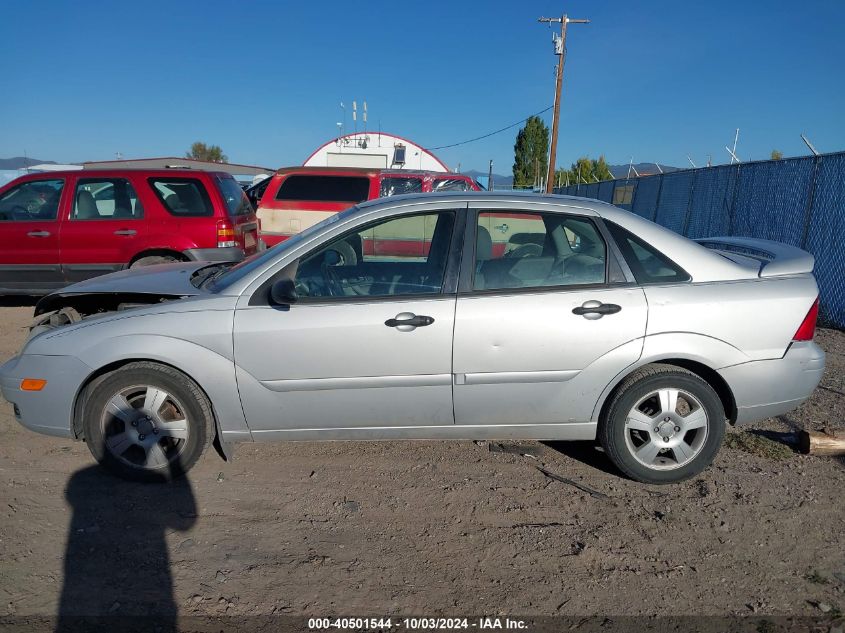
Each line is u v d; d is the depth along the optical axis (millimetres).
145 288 4121
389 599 2912
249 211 8930
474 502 3748
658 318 3693
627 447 3840
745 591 3000
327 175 11117
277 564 3146
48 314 4395
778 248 4281
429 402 3750
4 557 3152
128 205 7785
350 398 3725
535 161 58188
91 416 3756
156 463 3822
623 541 3375
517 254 3814
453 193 3961
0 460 4148
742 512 3648
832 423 4898
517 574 3107
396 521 3541
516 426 3854
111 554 3199
